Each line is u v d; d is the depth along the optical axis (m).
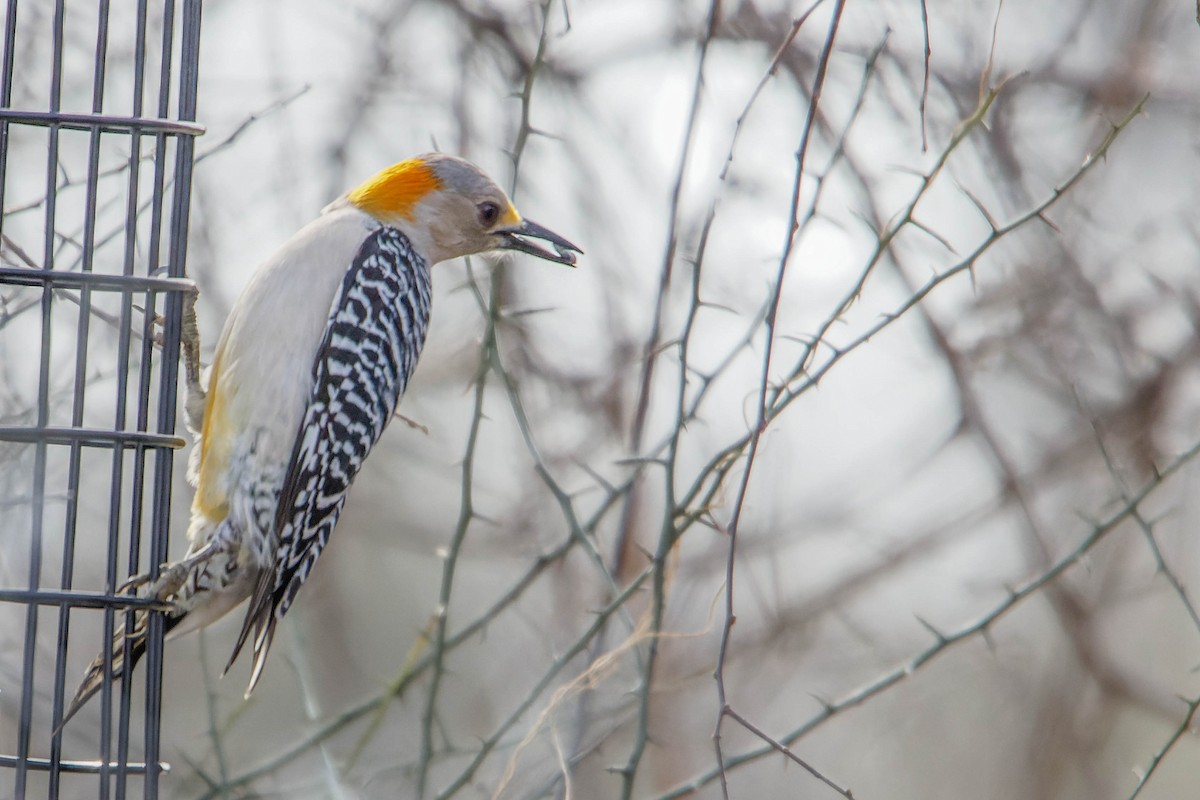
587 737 11.38
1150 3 13.02
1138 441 12.36
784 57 12.23
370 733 10.16
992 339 12.32
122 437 9.04
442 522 14.10
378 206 10.52
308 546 9.84
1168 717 12.08
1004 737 14.85
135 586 9.25
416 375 12.65
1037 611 14.52
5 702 11.70
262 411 9.53
